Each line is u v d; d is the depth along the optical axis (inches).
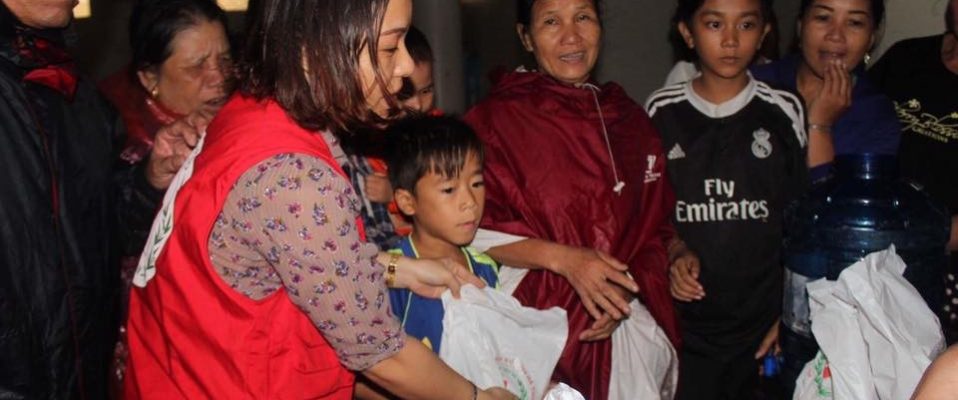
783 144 93.2
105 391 69.7
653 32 167.9
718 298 95.0
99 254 66.4
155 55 84.7
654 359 87.5
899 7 127.6
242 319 51.3
